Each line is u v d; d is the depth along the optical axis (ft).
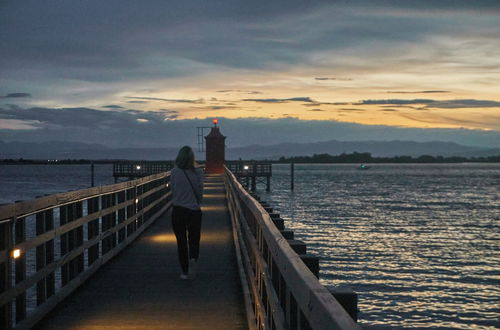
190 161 27.30
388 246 98.17
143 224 46.83
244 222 27.91
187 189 27.27
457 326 52.49
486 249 96.68
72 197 23.94
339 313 5.65
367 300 61.11
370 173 641.40
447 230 123.95
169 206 69.00
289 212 157.69
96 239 29.22
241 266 27.96
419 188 307.37
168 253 35.65
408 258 86.63
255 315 18.01
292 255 9.48
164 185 65.72
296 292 8.25
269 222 14.55
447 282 70.28
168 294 24.50
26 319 18.35
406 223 135.85
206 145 174.91
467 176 538.88
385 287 67.15
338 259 84.69
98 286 26.05
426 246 99.30
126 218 39.45
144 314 21.21
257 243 19.69
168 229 48.37
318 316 6.39
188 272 27.48
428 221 141.79
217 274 29.01
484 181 416.05
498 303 60.34
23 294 18.34
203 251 36.65
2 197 213.46
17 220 17.56
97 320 20.38
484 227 130.52
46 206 20.29
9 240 16.56
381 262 82.79
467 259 86.53
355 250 93.09
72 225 24.47
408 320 53.98
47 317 20.79
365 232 116.78
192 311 21.67
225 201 76.89
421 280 71.05
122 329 19.27
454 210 175.22
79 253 25.70
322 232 115.55
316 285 7.13
